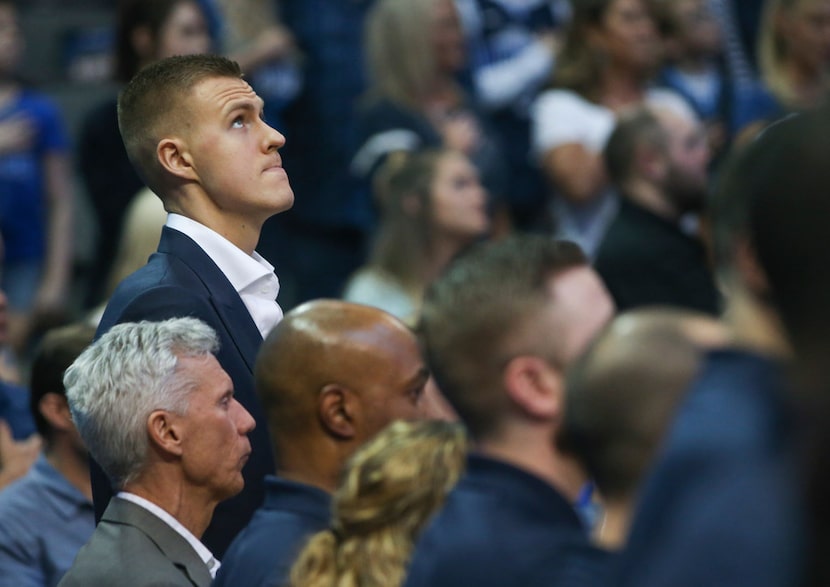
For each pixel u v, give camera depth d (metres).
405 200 16.47
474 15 20.64
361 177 18.98
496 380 6.08
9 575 9.86
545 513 5.75
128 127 8.69
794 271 4.31
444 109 19.30
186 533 8.00
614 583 4.68
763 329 4.70
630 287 15.09
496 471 5.87
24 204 19.08
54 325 16.89
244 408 8.36
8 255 18.98
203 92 8.56
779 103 20.03
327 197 19.47
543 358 6.06
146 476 7.99
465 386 6.14
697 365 5.45
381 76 19.14
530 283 6.12
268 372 7.75
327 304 7.95
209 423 7.97
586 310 6.11
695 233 15.35
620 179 15.44
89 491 10.20
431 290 6.43
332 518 7.07
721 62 20.84
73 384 8.08
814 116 4.37
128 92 8.70
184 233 8.56
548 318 6.07
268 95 19.38
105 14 22.27
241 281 8.62
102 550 7.93
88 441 8.07
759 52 22.25
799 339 4.32
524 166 20.31
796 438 4.38
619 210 15.44
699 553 4.44
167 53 16.73
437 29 19.03
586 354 5.67
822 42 19.88
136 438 7.93
